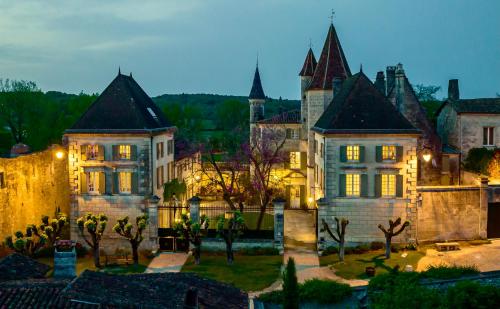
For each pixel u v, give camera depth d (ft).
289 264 56.54
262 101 208.44
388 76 170.50
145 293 55.11
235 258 118.21
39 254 118.32
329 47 163.22
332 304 71.92
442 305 63.52
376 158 120.16
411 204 119.96
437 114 165.37
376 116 121.80
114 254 125.70
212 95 572.92
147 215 124.06
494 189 123.24
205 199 187.62
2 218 110.22
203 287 63.41
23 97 210.59
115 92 132.16
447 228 122.52
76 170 126.93
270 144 177.78
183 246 124.67
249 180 167.12
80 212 127.34
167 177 145.89
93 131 125.39
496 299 64.44
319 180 135.85
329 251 119.75
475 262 104.99
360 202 121.19
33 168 123.34
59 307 49.47
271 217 161.79
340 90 145.79
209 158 172.65
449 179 147.23
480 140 148.05
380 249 119.55
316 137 143.74
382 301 66.23
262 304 78.43
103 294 51.80
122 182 127.85
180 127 280.51
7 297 50.72
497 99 155.02
